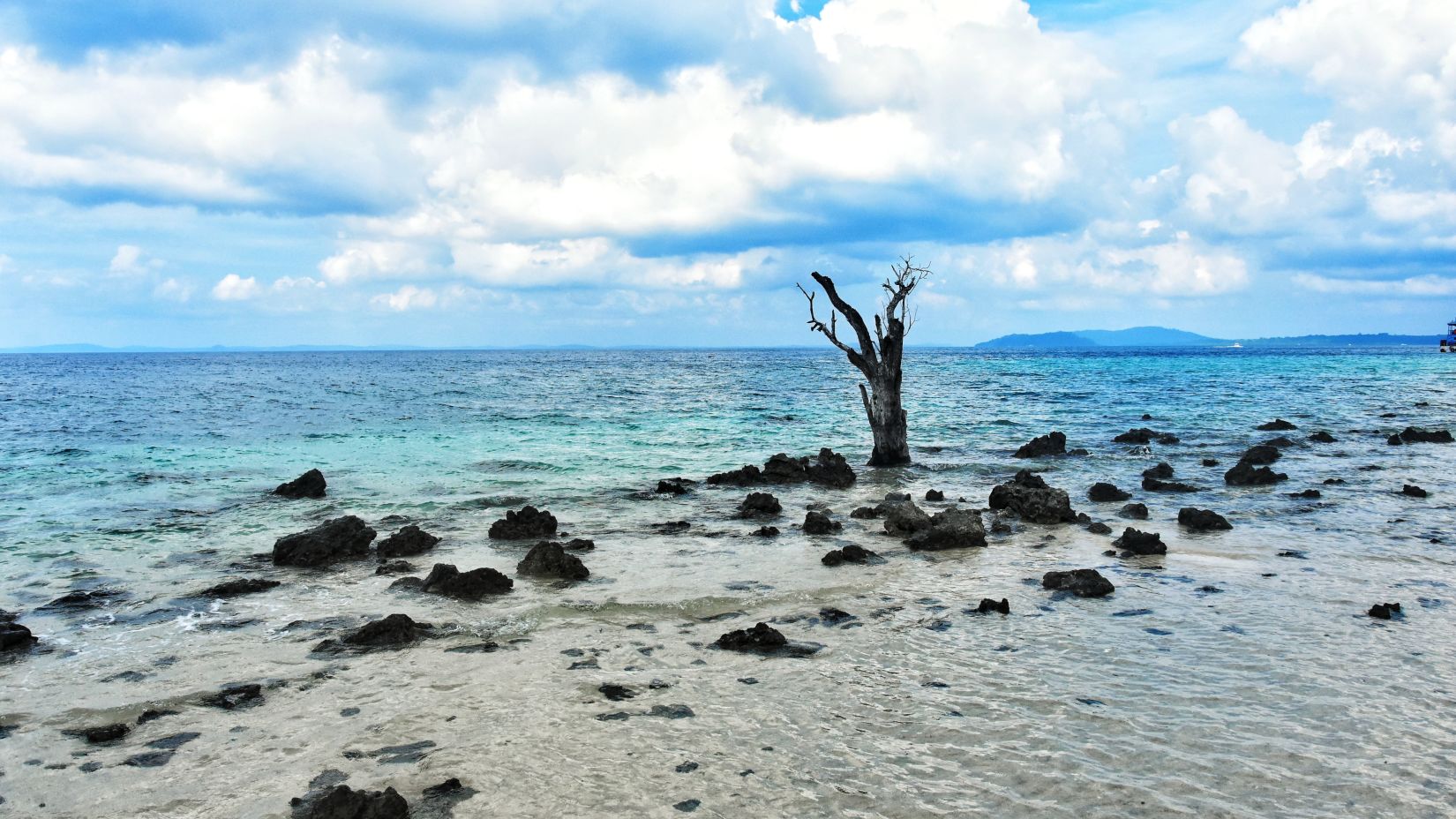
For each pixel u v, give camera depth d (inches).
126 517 778.2
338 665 393.7
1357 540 641.6
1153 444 1333.7
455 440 1409.9
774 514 778.8
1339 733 308.7
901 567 572.4
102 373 4931.1
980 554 612.4
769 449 1307.8
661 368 5856.3
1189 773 280.5
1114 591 504.7
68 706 349.1
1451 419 1699.1
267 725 327.3
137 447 1311.5
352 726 325.1
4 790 279.6
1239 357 7539.4
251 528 733.9
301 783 281.7
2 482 980.6
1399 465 1066.1
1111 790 269.9
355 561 613.3
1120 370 4601.4
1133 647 404.5
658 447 1325.0
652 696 350.9
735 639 414.3
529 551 603.2
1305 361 5762.8
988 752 297.1
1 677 382.6
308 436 1470.2
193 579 563.8
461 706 343.0
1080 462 1131.9
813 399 2496.3
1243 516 745.0
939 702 342.0
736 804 264.1
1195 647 403.2
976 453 1249.4
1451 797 264.4
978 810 259.0
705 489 935.7
